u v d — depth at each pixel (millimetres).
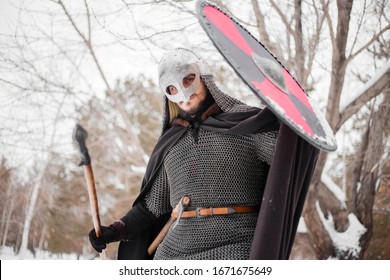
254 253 2619
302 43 8719
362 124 10211
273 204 2619
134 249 3281
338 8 8070
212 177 2871
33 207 11891
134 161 11375
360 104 8578
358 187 9227
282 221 2623
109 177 12797
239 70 2412
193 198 2906
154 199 3223
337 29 8195
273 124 2752
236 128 2801
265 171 2918
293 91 2779
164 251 2988
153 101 14469
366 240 9047
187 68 2914
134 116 14344
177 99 2930
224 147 2873
